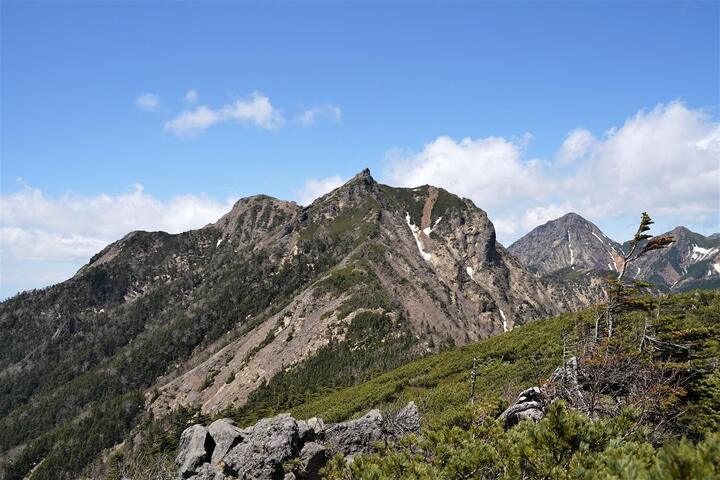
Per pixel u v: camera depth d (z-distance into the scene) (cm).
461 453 1242
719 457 663
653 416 1994
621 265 2828
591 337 2766
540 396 2247
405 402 6244
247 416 12850
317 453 2419
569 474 973
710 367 2319
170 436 11588
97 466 14612
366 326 17025
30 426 19812
